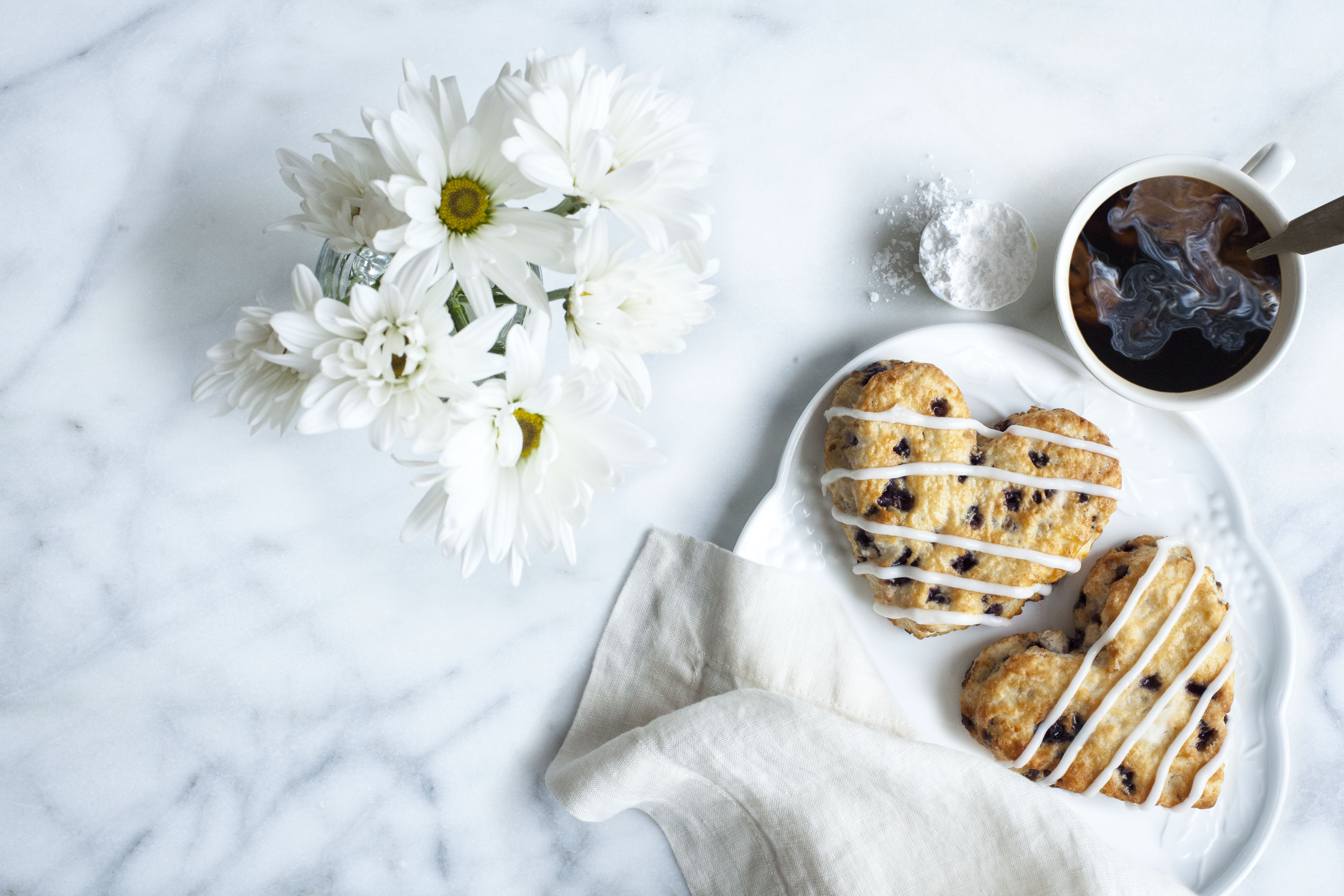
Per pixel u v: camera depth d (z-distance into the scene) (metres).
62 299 0.54
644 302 0.44
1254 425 0.56
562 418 0.44
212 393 0.45
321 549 0.55
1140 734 0.53
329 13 0.54
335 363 0.42
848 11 0.55
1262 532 0.56
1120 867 0.52
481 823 0.56
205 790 0.55
